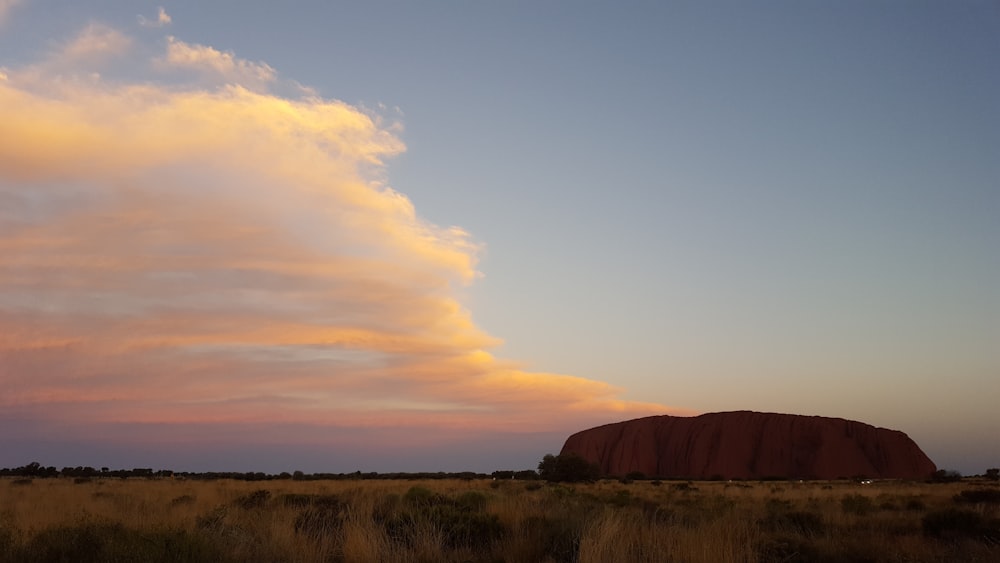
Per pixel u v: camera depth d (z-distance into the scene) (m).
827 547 11.96
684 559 9.45
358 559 9.84
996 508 22.20
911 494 39.31
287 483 52.88
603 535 9.94
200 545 9.08
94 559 8.81
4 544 9.45
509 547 10.92
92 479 61.53
